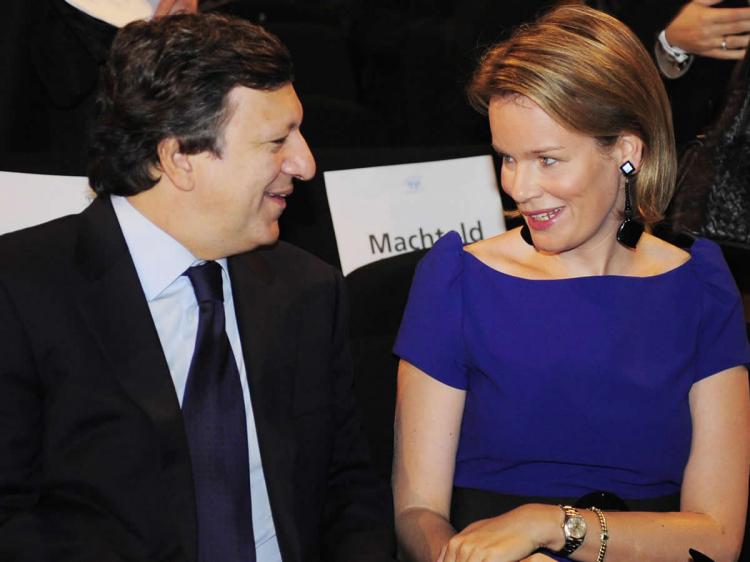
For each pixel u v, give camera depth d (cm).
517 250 263
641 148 240
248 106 223
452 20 466
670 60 377
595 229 242
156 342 228
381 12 553
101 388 224
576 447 254
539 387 253
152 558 222
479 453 258
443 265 259
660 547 238
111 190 232
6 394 220
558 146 230
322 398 250
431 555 237
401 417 257
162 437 223
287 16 559
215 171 225
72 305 226
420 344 256
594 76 227
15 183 289
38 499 225
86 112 351
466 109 439
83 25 334
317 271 258
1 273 223
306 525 243
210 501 230
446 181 354
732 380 259
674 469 257
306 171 232
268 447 238
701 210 307
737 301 261
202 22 225
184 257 236
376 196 346
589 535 233
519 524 229
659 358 255
